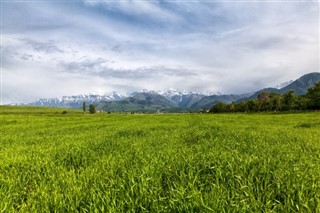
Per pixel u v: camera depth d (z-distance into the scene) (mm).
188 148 9156
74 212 3730
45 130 21500
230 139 12219
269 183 4578
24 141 13414
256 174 4957
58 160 7438
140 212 3633
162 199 3854
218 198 3688
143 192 4082
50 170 6211
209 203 3596
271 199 3955
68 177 5395
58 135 15977
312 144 10203
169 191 4184
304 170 5324
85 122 35906
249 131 16219
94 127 24125
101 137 13711
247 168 5355
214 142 10891
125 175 5168
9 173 5941
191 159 6148
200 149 8766
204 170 5395
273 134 14422
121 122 33969
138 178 4664
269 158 6160
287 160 6527
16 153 8836
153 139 12234
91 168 6281
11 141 13820
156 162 6078
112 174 5371
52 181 5266
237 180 4594
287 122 32500
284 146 9609
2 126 28109
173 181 4641
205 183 4523
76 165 7285
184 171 5418
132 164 6586
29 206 4035
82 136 14664
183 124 25922
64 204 3863
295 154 7859
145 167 5508
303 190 4047
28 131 20953
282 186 4246
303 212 3457
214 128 19969
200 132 15539
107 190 4348
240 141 11250
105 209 3695
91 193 4184
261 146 9680
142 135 15070
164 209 3621
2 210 3779
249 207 3514
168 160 6398
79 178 5297
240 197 3861
